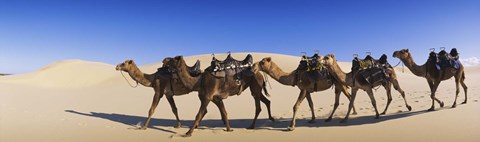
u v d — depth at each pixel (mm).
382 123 10859
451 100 16047
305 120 12711
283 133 10242
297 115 14180
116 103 20469
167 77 11656
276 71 11305
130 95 25922
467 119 10594
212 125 12273
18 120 13352
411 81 35469
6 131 11195
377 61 12250
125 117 14703
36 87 37344
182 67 10719
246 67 10992
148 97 23719
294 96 22062
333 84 11852
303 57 11352
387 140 8836
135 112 16453
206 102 10406
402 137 9031
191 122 13219
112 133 10828
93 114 15586
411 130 9695
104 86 41000
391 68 12914
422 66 13656
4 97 23234
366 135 9461
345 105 16781
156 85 11711
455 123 10141
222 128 11461
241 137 9898
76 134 10719
